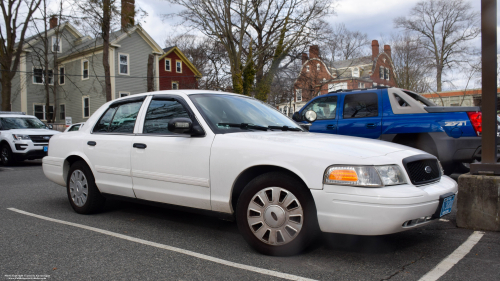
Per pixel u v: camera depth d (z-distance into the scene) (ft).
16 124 43.52
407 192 9.74
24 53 105.91
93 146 15.87
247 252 11.54
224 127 12.87
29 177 30.78
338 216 9.94
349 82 148.25
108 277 9.66
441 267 10.21
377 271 9.95
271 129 13.84
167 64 121.39
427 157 11.44
